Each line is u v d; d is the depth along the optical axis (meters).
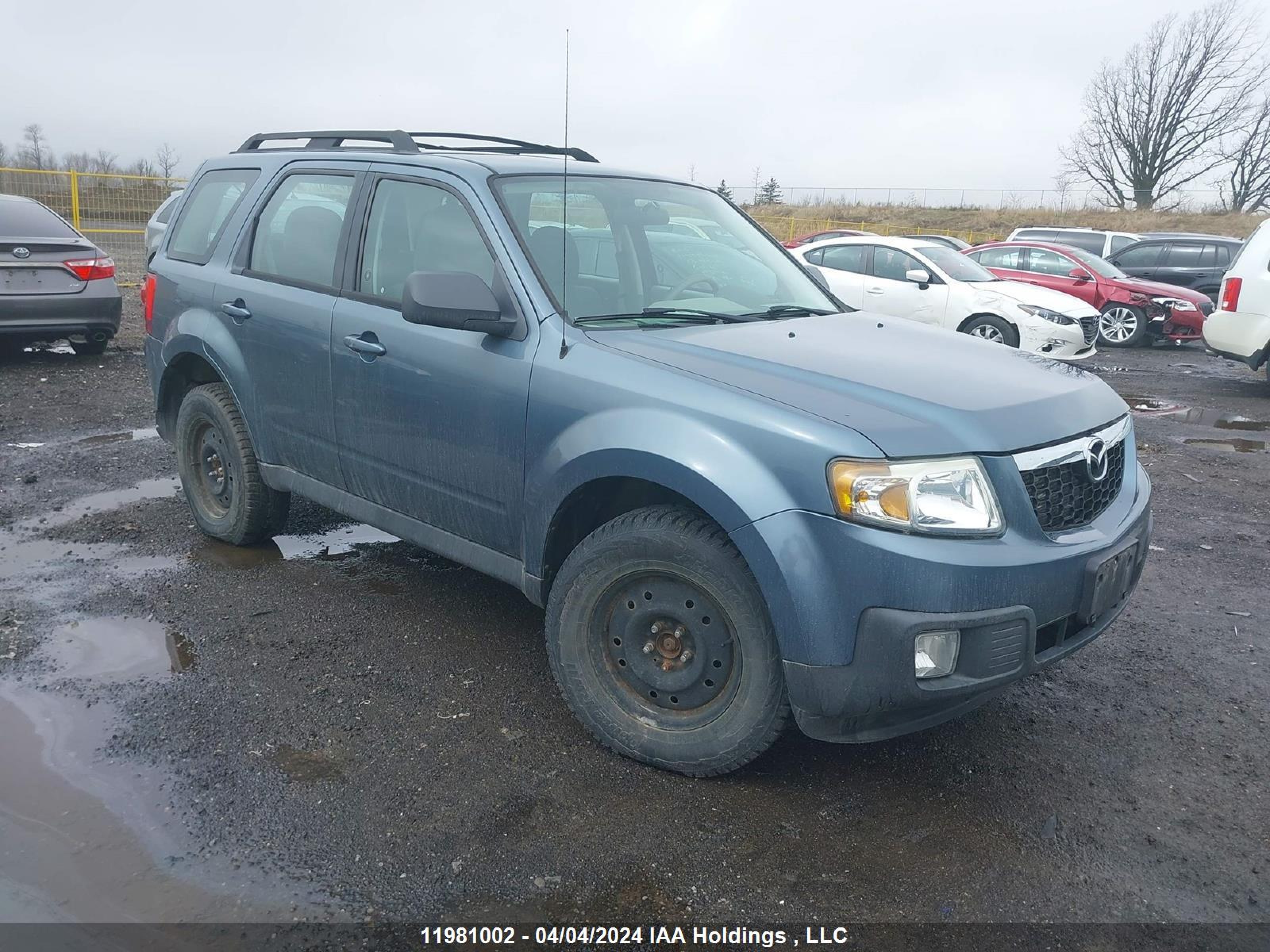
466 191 3.60
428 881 2.49
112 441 6.76
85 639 3.80
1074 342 11.40
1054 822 2.85
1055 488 2.86
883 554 2.57
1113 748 3.29
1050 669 3.87
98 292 9.33
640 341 3.19
